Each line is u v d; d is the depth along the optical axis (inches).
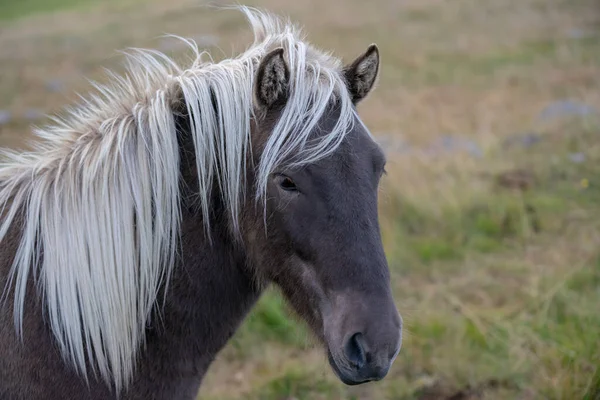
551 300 277.7
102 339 139.1
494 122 511.8
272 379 250.7
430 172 411.5
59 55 791.1
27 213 141.3
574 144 444.1
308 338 156.9
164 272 141.9
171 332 144.8
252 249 144.2
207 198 142.9
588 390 214.4
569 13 890.7
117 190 138.0
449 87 636.1
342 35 837.2
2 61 772.6
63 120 164.7
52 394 136.9
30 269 138.8
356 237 130.7
